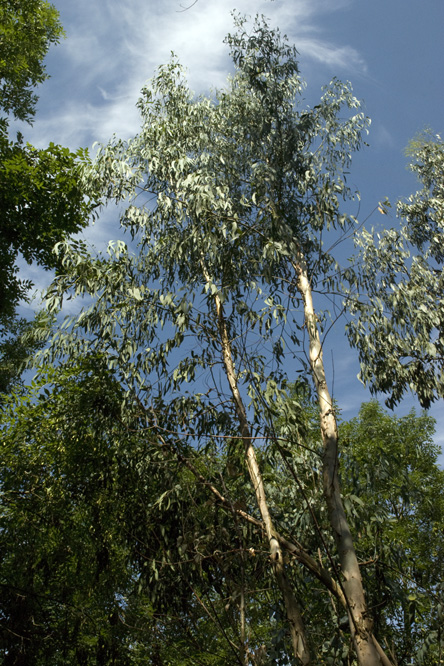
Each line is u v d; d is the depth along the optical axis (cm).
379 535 693
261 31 1057
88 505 793
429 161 1391
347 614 625
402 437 1505
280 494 766
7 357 1286
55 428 793
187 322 768
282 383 789
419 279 1091
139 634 728
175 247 873
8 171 1199
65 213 1275
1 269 1285
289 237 826
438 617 625
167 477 749
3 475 756
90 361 822
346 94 1024
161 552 729
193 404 787
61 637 720
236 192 955
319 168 983
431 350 938
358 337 902
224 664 754
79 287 826
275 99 991
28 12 1458
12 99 1488
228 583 650
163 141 985
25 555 727
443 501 1306
